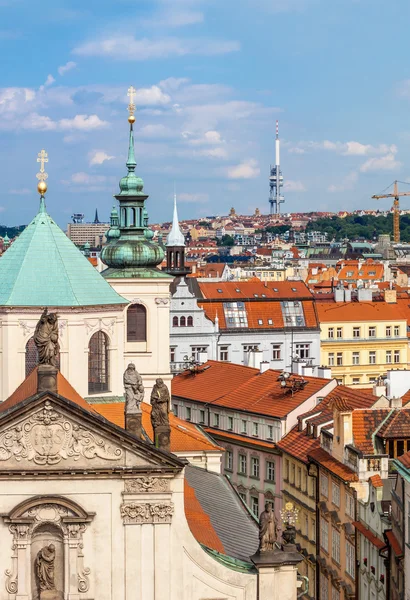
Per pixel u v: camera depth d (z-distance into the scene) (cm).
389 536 9900
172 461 7431
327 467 11856
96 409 10462
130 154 13738
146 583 7500
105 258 13338
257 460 14812
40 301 10412
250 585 7656
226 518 9338
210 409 16038
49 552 7412
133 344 13112
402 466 9475
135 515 7456
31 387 8262
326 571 12050
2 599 7388
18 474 7356
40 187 10856
